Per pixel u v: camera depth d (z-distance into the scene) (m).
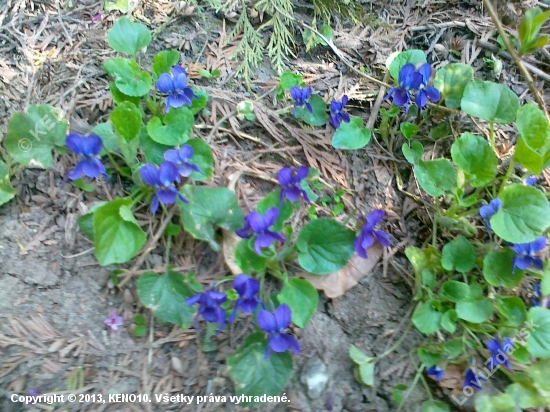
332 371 0.22
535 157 0.23
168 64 0.25
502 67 0.29
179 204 0.22
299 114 0.26
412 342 0.23
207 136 0.26
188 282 0.22
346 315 0.23
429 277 0.23
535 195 0.22
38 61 0.26
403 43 0.30
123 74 0.24
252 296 0.20
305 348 0.22
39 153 0.23
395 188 0.26
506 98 0.25
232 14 0.29
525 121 0.23
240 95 0.27
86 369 0.21
